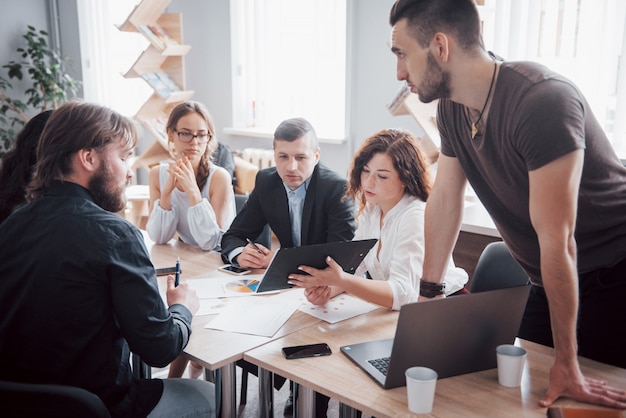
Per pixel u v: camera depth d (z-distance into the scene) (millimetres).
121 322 1353
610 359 1573
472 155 1514
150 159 4691
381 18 4035
